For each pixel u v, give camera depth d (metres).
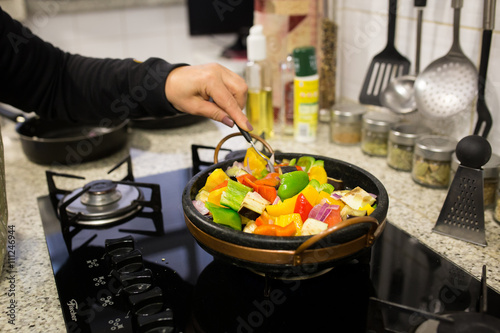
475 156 0.72
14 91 0.96
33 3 2.33
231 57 2.21
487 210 0.85
